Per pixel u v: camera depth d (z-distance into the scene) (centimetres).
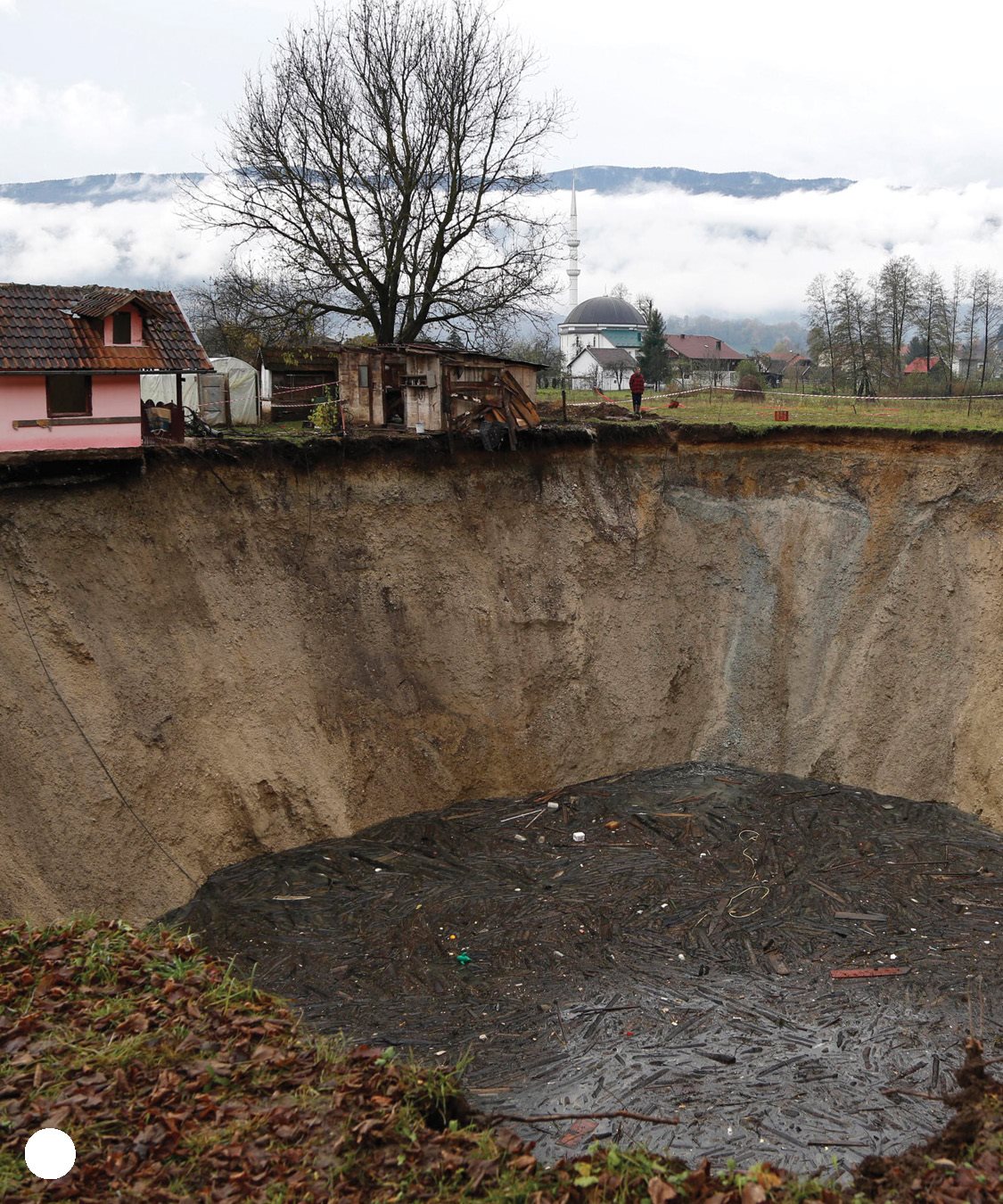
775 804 2380
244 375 3356
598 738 2548
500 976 1712
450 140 3453
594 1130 1332
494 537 2567
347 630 2361
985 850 2162
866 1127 1348
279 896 1962
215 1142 1031
